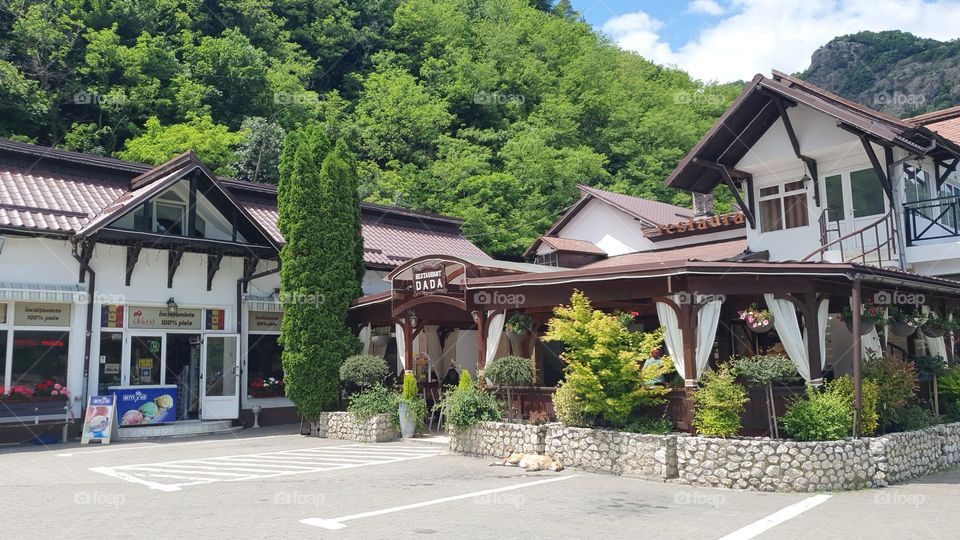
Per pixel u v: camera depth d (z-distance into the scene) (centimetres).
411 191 3444
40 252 1628
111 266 1742
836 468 1016
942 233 1742
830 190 1683
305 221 1750
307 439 1675
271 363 2062
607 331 1163
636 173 3962
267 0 4312
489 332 1460
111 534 716
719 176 1889
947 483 1076
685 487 1039
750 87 1636
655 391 1173
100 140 3197
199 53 3500
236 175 3097
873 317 1226
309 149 1817
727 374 1119
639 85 4744
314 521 785
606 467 1159
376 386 1670
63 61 3098
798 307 1154
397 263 2241
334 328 1759
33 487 1020
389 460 1317
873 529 766
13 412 1562
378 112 3753
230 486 1031
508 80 4334
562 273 1281
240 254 1953
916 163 1684
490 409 1395
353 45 4491
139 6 3459
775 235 1769
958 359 1609
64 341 1659
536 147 3622
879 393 1158
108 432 1605
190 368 1891
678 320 1162
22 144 1764
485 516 820
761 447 1026
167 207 1867
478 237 3341
